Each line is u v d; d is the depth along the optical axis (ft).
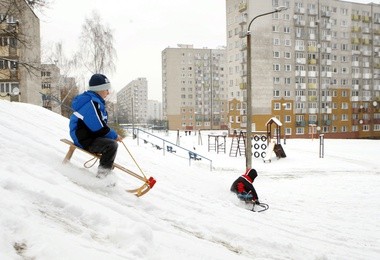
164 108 351.25
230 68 200.13
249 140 43.42
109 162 15.34
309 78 190.90
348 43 203.92
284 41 184.34
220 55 340.39
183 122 329.11
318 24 191.31
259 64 180.75
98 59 123.75
